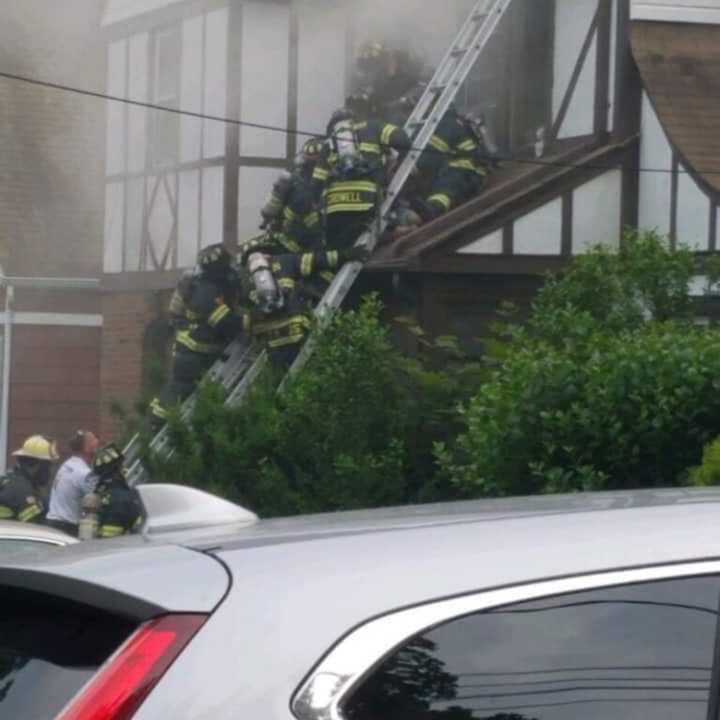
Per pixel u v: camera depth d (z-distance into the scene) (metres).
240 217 34.75
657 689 5.55
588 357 18.78
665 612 5.66
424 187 31.12
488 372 23.17
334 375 23.34
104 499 23.45
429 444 23.53
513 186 30.95
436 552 5.76
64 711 5.32
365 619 5.50
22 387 43.47
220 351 28.05
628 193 31.03
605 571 5.68
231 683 5.33
